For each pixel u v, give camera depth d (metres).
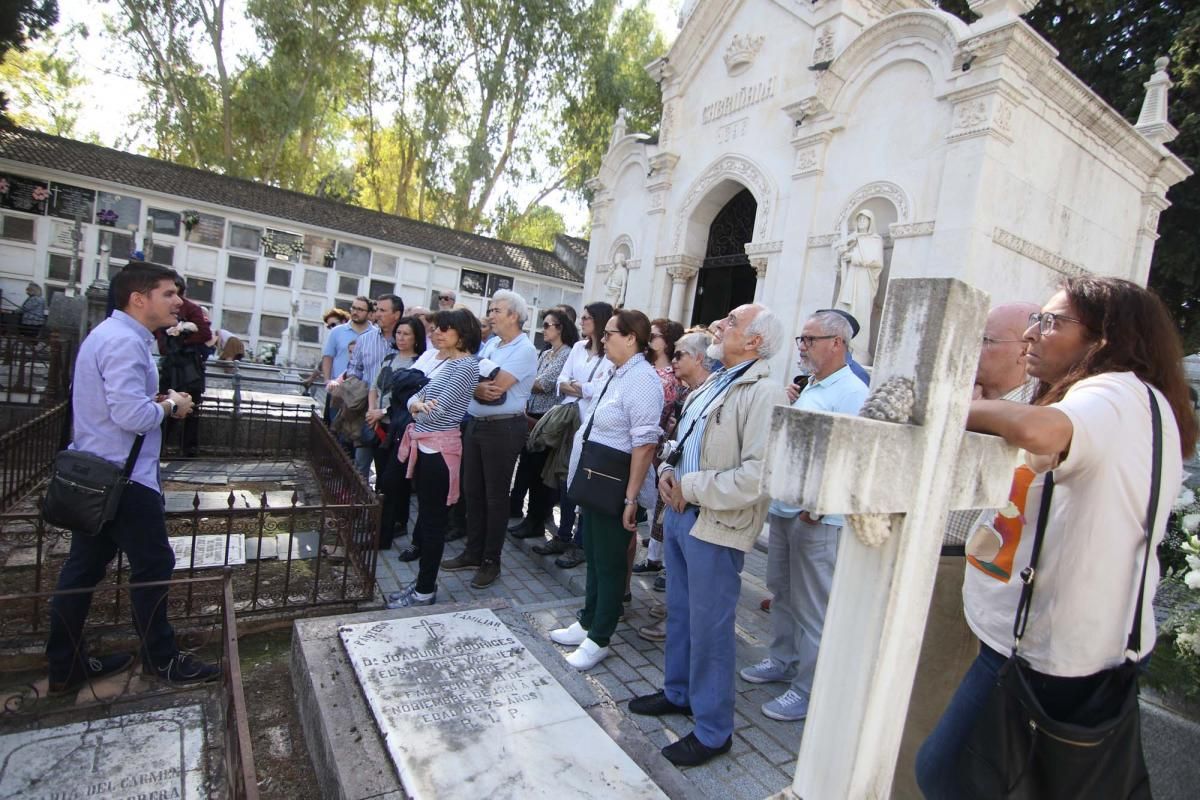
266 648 3.60
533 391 5.93
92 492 2.79
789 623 3.54
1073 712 1.51
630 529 3.44
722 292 10.76
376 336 6.10
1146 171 8.28
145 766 2.54
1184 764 2.48
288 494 6.10
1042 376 1.78
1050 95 6.71
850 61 7.77
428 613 3.41
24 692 2.98
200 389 7.05
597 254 13.10
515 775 2.31
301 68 19.81
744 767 2.78
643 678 3.49
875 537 1.31
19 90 26.52
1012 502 1.64
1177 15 9.95
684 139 10.88
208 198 14.73
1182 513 3.66
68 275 13.67
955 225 6.46
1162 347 1.58
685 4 11.32
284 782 2.61
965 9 11.36
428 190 23.56
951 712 1.71
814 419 1.17
